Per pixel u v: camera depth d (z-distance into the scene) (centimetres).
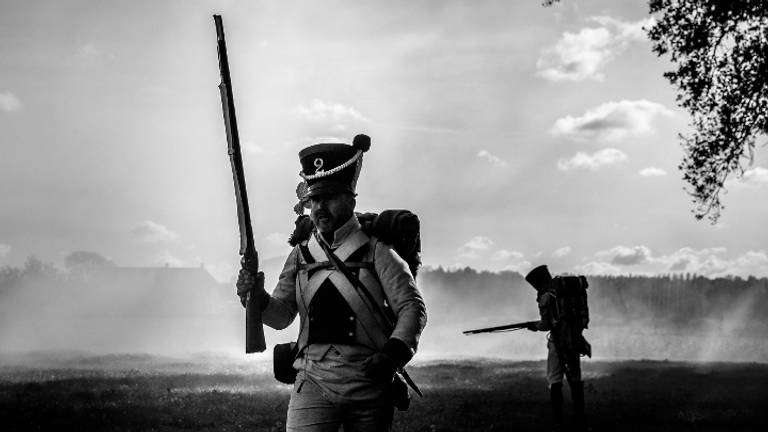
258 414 1248
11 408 1285
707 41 1750
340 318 451
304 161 462
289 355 466
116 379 1944
